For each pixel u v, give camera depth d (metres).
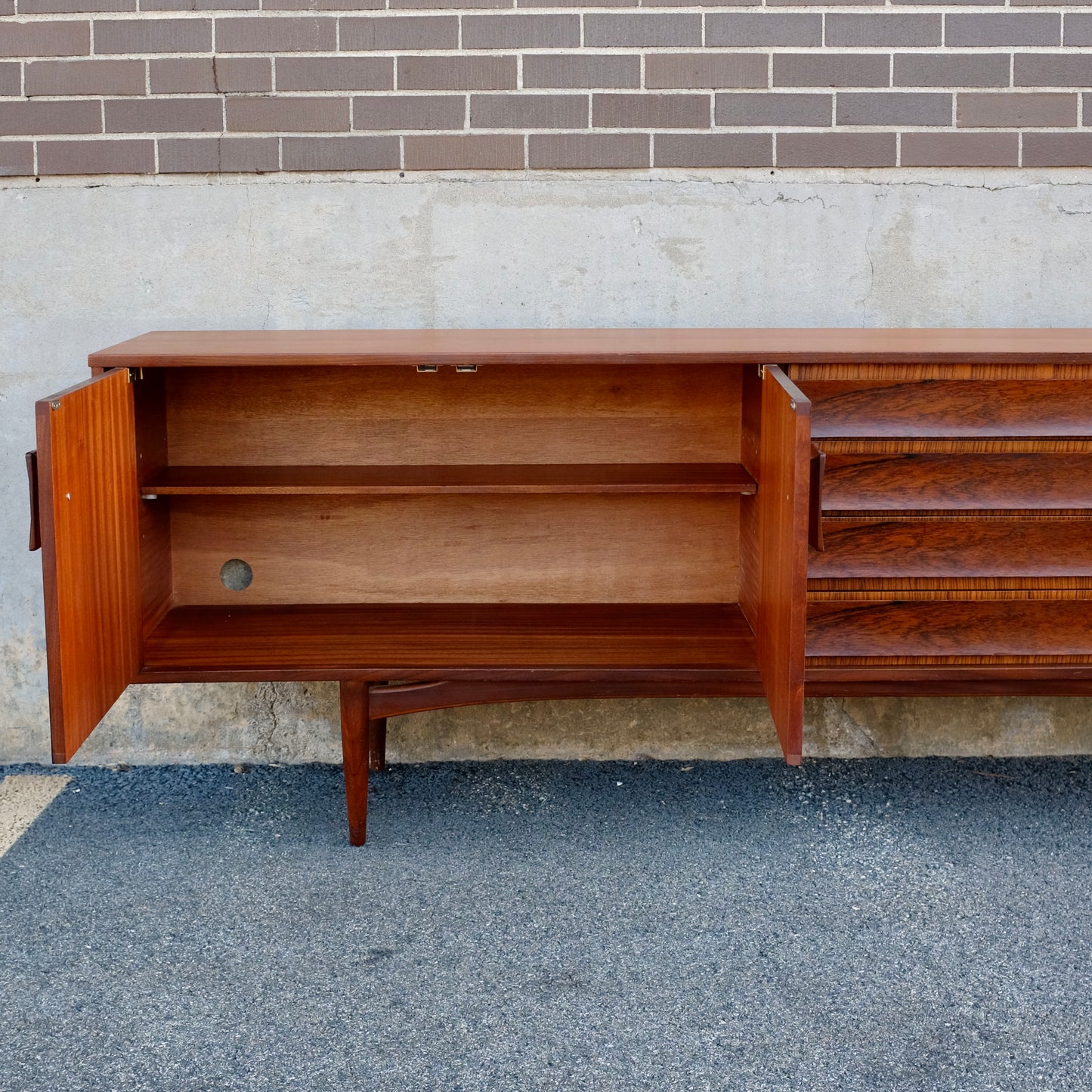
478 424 3.09
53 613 2.28
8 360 3.26
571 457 3.11
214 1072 2.06
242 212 3.22
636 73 3.18
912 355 2.56
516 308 3.27
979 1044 2.14
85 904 2.64
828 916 2.58
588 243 3.24
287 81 3.17
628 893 2.68
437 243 3.24
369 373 3.07
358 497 3.13
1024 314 3.29
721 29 3.16
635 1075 2.05
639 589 3.18
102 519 2.52
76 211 3.21
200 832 3.00
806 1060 2.09
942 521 2.65
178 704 3.42
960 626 2.69
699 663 2.75
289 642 2.87
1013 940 2.48
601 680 2.73
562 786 3.27
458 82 3.17
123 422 2.64
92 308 3.25
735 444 3.10
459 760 3.44
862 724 3.44
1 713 3.42
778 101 3.19
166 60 3.16
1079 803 3.15
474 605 3.17
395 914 2.60
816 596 2.66
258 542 3.14
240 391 3.07
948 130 3.20
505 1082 2.04
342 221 3.22
